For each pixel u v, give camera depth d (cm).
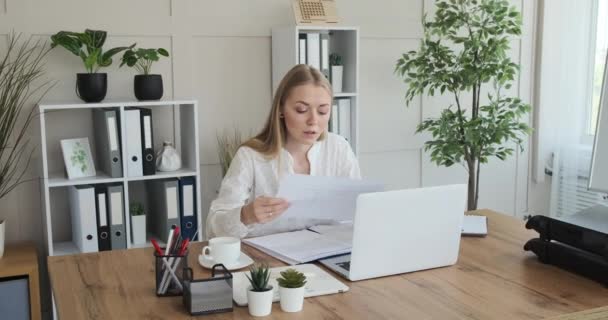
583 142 444
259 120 385
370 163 421
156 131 362
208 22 365
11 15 323
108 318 146
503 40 379
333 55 380
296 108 216
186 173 335
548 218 182
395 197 167
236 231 197
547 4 441
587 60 439
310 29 362
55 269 181
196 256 190
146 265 185
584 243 170
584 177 433
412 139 431
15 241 336
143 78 328
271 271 171
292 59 358
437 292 160
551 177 473
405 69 386
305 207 194
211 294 147
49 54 333
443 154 390
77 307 153
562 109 441
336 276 172
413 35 418
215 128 375
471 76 370
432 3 421
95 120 342
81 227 318
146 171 329
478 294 159
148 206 366
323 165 241
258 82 382
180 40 360
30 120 332
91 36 319
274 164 228
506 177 466
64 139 337
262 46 380
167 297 159
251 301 146
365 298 156
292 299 147
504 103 411
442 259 179
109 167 323
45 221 320
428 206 172
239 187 224
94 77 318
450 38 384
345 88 386
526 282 168
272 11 379
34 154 334
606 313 150
